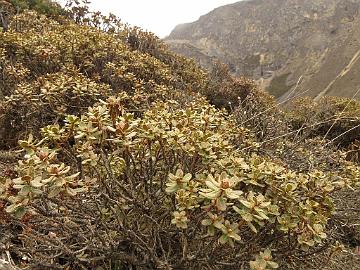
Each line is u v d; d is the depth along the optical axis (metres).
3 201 1.93
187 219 1.94
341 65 42.72
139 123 2.22
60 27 7.70
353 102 8.20
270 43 96.44
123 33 9.15
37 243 2.31
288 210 2.03
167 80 6.52
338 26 87.62
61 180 1.74
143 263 2.18
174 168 2.37
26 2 10.27
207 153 2.17
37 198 1.98
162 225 2.28
